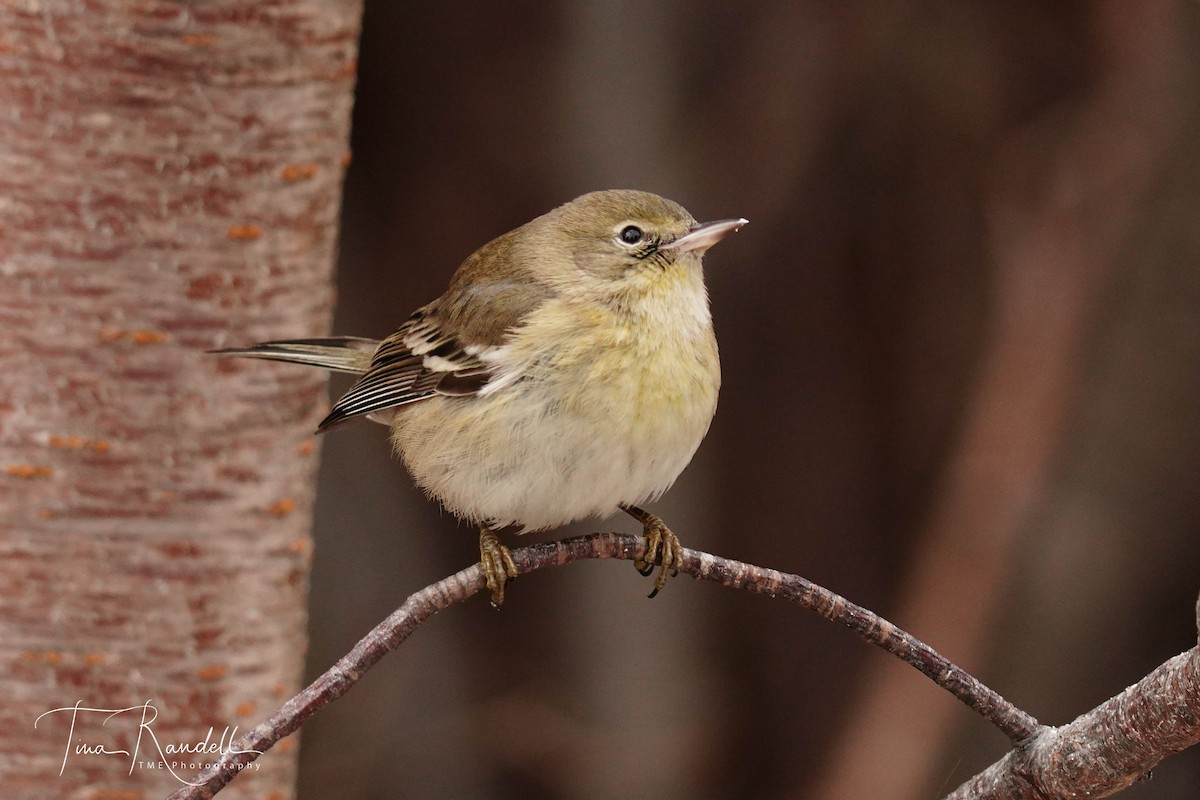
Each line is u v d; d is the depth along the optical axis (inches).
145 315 255.6
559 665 468.4
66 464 254.2
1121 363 506.9
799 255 507.8
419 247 486.9
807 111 482.9
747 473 514.6
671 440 285.0
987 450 495.8
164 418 257.9
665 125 461.7
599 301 289.1
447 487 297.1
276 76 260.7
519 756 457.1
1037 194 493.4
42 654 255.4
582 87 459.8
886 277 511.8
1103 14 480.4
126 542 257.4
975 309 509.4
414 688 474.9
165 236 255.3
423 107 483.5
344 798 457.1
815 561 516.1
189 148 255.3
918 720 493.7
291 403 270.5
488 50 477.1
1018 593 504.7
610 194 307.6
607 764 454.9
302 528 276.5
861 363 517.3
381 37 482.0
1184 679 172.1
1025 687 500.4
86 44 248.7
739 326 510.9
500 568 286.7
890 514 520.4
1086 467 510.3
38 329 252.1
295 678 278.4
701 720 469.1
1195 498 506.9
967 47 487.2
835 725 504.4
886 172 500.7
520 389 283.0
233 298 260.8
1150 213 493.0
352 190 487.5
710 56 477.4
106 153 251.4
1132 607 506.9
